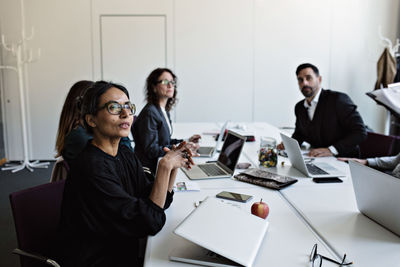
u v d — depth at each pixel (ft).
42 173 15.16
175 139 9.78
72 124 6.33
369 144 9.48
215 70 17.24
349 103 8.61
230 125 13.74
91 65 16.87
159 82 8.66
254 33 17.01
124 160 4.48
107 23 16.63
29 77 16.75
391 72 15.30
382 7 16.96
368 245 3.73
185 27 16.84
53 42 16.57
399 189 3.67
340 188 5.74
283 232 4.05
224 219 3.81
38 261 4.55
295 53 17.22
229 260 3.38
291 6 16.88
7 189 12.96
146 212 3.76
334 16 17.01
